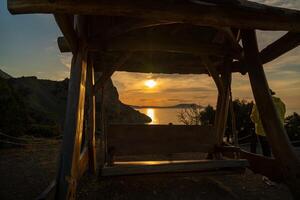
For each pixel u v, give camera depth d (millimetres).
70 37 3107
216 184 4359
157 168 3596
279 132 3268
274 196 3846
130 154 4719
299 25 3176
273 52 4520
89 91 5117
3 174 5238
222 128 5742
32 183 4602
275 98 4656
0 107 9609
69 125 2922
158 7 2600
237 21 2934
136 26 3947
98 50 4461
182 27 4812
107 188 4148
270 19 3057
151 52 5988
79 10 2342
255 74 3541
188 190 4086
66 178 2592
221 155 5312
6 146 8727
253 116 4926
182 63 6340
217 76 5578
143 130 4926
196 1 2750
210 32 5137
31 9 2213
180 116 13156
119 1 2453
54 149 8648
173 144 4996
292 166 3113
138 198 3750
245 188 4199
